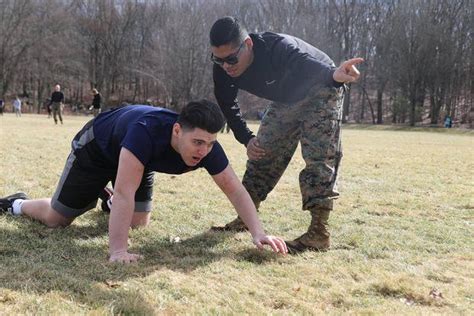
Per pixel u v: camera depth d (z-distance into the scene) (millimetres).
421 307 2498
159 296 2432
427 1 46625
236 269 2939
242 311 2342
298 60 3336
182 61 49594
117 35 56438
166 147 2934
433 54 45094
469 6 45781
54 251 3049
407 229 4102
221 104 3766
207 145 2812
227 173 3074
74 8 57125
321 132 3355
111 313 2217
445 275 2947
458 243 3695
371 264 3123
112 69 56625
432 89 45625
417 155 11797
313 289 2658
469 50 46031
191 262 3016
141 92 57594
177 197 5012
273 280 2777
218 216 4281
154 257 3096
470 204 5211
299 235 3832
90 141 3254
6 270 2656
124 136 3061
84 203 3484
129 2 56688
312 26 49906
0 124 18500
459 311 2455
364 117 52969
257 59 3412
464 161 10461
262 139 3699
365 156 10938
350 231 3926
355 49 51750
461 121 46281
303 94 3393
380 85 48781
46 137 11555
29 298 2318
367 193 5770
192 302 2414
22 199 3828
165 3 57406
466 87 46875
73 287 2480
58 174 5891
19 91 56375
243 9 53312
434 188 6316
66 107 54531
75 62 54719
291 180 6559
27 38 51625
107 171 3328
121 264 2828
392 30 47688
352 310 2414
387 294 2662
